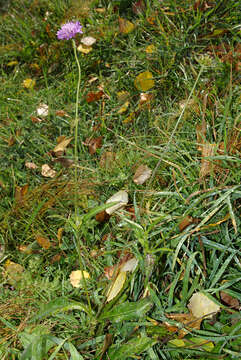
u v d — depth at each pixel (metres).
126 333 0.61
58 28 1.11
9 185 0.84
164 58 0.95
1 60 1.12
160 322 0.62
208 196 0.69
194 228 0.66
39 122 0.93
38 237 0.74
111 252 0.69
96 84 0.99
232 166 0.70
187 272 0.62
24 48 1.09
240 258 0.66
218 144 0.70
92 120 0.91
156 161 0.78
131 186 0.77
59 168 0.84
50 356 0.59
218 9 1.00
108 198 0.77
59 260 0.72
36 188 0.80
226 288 0.63
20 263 0.73
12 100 1.00
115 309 0.61
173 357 0.59
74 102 0.96
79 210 0.76
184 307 0.61
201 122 0.80
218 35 0.97
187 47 0.94
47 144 0.90
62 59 1.06
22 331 0.64
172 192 0.71
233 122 0.75
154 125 0.86
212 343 0.59
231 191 0.65
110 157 0.82
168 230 0.68
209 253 0.67
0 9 1.21
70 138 0.88
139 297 0.64
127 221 0.67
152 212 0.70
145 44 0.99
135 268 0.64
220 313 0.61
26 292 0.68
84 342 0.62
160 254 0.64
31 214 0.77
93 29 1.07
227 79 0.85
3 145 0.89
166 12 1.03
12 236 0.75
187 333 0.60
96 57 1.03
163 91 0.92
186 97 0.86
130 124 0.89
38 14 1.17
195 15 1.00
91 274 0.69
